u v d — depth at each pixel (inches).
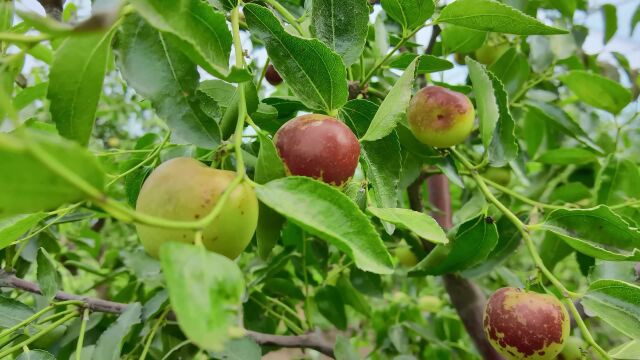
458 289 10.7
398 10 7.2
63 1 7.2
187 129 4.9
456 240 7.9
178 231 4.5
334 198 4.2
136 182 7.1
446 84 9.4
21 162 2.7
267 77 9.2
